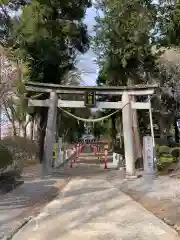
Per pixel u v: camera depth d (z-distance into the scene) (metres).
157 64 23.88
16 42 19.67
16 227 6.50
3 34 20.23
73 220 7.18
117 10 19.89
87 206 8.85
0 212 8.23
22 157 20.55
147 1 18.55
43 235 5.95
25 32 19.56
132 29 20.36
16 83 15.70
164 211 8.30
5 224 6.85
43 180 15.36
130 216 7.57
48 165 17.97
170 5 17.69
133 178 16.06
